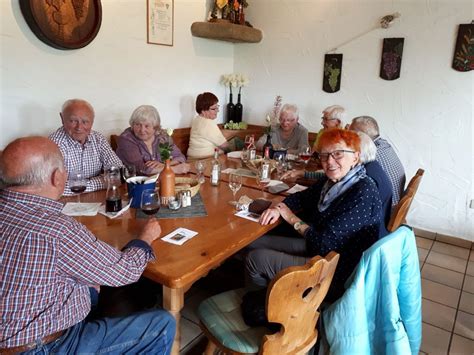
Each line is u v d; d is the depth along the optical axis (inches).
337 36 138.4
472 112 116.3
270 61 157.8
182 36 140.3
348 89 139.6
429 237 130.6
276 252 65.3
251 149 114.5
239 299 58.2
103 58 114.5
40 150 39.4
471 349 74.4
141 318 49.4
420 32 120.9
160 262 47.8
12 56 93.2
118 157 95.9
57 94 104.6
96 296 56.2
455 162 122.3
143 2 123.0
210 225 61.2
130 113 126.7
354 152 63.9
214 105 132.0
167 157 69.0
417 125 127.2
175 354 52.0
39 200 38.9
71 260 39.2
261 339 49.8
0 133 94.3
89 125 83.7
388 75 128.9
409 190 73.9
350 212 60.6
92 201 69.6
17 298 37.4
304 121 154.0
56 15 97.9
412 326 54.4
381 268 48.1
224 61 163.9
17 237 36.9
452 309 88.1
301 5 144.6
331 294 61.5
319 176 94.2
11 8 91.0
